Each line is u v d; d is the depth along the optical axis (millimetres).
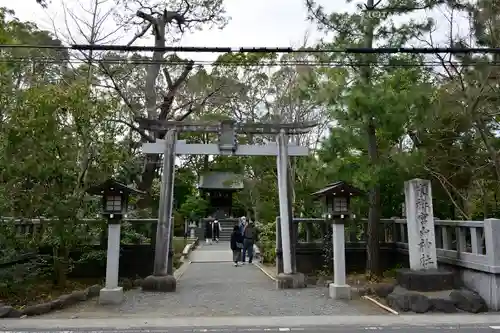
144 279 12398
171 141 13617
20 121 10555
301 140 20969
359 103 11078
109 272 10414
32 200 10844
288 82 22156
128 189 10594
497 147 14703
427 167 14805
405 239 14141
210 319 8570
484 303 9336
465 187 16047
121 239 13977
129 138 17859
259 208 27672
